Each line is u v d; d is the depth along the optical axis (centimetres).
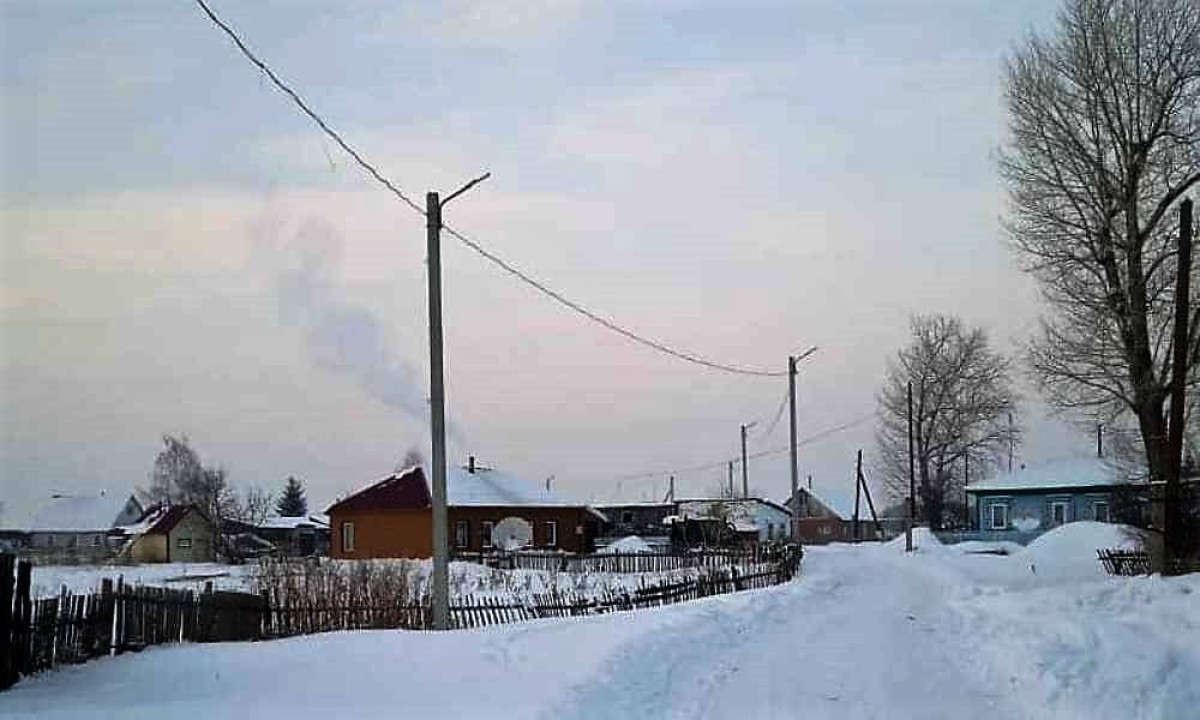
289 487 12144
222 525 8531
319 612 2322
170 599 1898
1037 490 8038
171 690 1376
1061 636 1798
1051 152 3697
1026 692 1442
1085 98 3634
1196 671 1434
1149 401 3431
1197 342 3284
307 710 1218
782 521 10594
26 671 1478
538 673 1486
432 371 2080
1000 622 2230
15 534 9825
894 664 1755
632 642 1778
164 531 7444
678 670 1661
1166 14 3541
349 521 6538
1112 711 1264
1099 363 3612
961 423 8731
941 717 1296
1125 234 3581
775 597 3061
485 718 1164
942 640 2098
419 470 6669
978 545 6981
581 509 6906
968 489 8319
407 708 1233
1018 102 3747
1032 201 3744
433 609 2180
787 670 1697
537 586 3788
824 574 4506
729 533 7181
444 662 1580
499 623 2283
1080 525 5534
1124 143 3597
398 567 3706
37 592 2188
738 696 1455
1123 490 3466
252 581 3353
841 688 1515
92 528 9875
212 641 2003
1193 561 2608
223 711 1206
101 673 1511
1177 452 2591
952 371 8769
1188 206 2458
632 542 6788
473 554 5594
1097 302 3616
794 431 5134
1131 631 1767
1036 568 4594
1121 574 3672
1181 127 3531
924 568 4931
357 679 1448
